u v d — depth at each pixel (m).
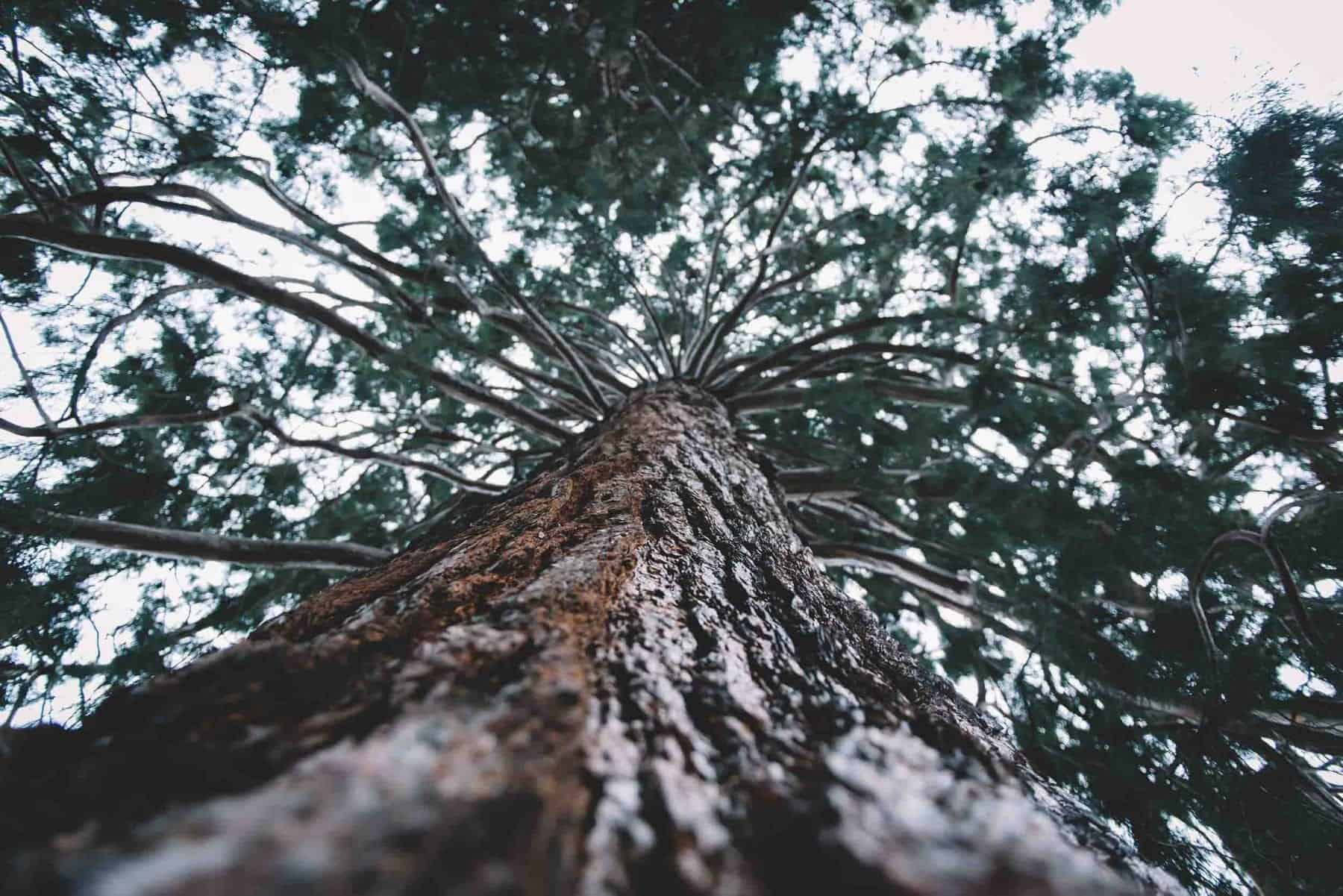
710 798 0.51
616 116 6.32
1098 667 4.57
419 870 0.28
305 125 5.16
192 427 5.76
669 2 5.78
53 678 4.62
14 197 4.99
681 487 1.87
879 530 6.44
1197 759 4.06
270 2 4.16
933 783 0.53
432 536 1.70
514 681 0.58
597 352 7.60
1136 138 4.88
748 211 7.71
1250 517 4.51
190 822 0.31
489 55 5.20
